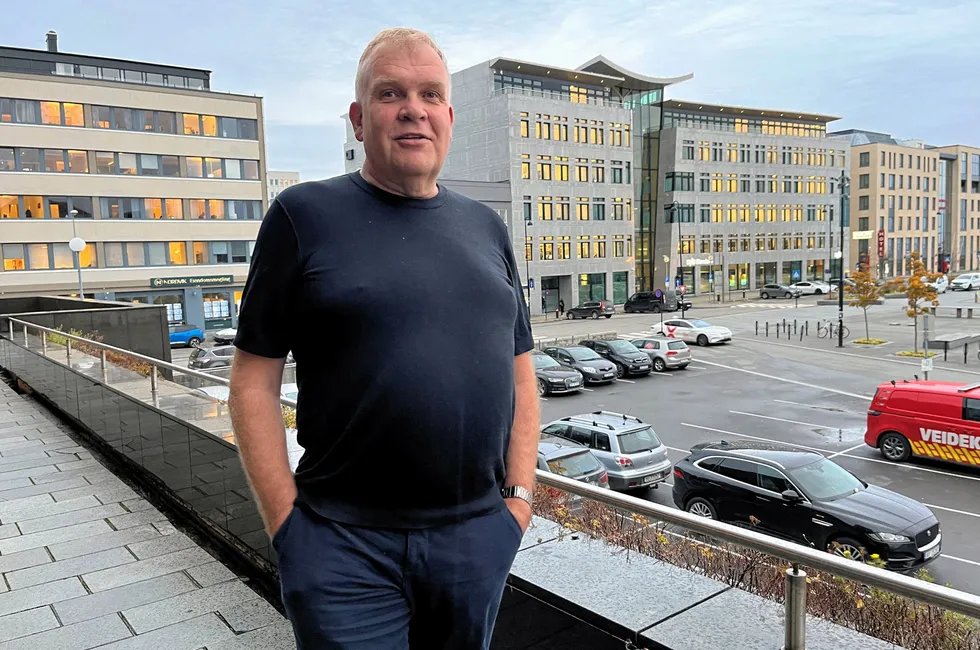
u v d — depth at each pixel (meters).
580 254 62.19
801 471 10.09
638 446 13.67
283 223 1.51
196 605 3.95
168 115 45.56
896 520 9.16
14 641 3.59
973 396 14.16
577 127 61.44
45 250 42.06
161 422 5.64
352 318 1.42
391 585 1.47
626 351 28.08
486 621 1.58
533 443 1.77
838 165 83.69
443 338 1.44
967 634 2.28
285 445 1.57
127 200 44.44
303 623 1.43
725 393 23.86
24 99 41.06
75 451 7.39
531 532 3.18
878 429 15.46
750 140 74.69
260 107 48.66
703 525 2.32
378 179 1.58
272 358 1.56
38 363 10.16
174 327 40.97
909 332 37.59
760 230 76.50
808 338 37.03
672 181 69.06
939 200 103.00
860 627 2.41
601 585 2.65
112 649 3.50
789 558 2.11
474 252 1.60
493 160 58.56
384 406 1.39
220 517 4.66
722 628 2.37
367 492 1.46
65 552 4.73
